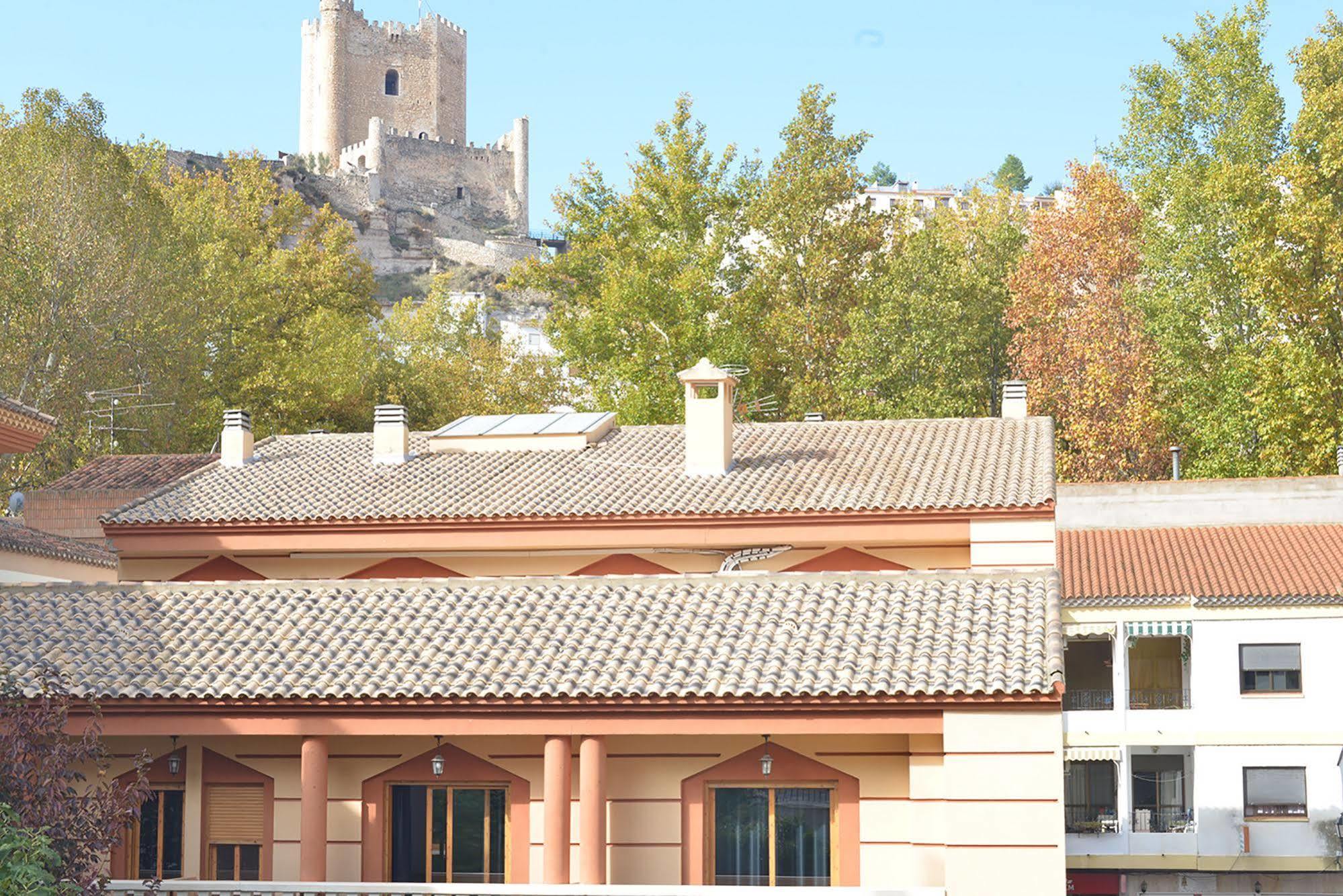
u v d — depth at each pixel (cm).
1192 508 6106
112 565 4747
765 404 8775
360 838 3181
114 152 8962
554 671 2970
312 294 11631
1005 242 10319
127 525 4391
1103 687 6019
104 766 2830
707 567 4300
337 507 4388
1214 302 8081
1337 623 5488
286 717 3011
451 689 2933
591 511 4238
